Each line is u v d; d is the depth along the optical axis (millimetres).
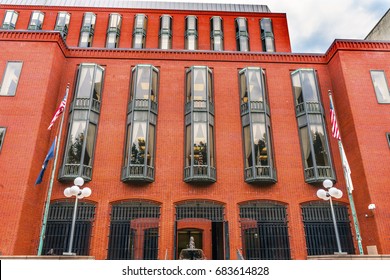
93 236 13820
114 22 25531
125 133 16016
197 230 19953
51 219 14016
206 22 26312
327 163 15352
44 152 14734
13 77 15219
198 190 14930
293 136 16312
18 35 16203
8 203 12609
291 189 15078
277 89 17578
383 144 14773
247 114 16453
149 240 14141
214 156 15727
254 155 15289
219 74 17906
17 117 14305
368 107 15570
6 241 12008
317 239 14289
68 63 17531
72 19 25828
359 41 17266
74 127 15422
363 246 13984
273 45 25750
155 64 17969
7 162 13336
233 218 14500
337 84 17094
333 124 13438
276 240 14352
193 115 16156
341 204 15016
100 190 14609
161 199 14648
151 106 16438
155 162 15430
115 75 17484
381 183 13906
